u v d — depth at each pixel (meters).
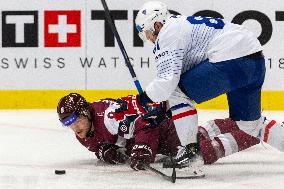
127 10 21.77
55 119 19.39
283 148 11.09
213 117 19.55
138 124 10.71
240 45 9.98
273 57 21.67
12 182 10.16
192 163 10.23
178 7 21.89
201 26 10.06
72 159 12.44
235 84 10.01
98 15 21.86
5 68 21.98
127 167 11.34
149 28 10.32
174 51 9.82
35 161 12.23
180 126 10.12
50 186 9.77
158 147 11.49
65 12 21.89
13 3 21.94
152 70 21.73
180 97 10.09
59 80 21.98
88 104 11.11
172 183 9.80
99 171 11.00
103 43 21.88
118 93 21.94
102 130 11.12
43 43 21.95
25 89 22.03
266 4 21.70
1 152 13.41
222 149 11.15
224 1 21.81
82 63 21.95
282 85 21.58
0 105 22.03
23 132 16.73
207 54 9.99
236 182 9.91
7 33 21.98
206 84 9.88
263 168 11.14
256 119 10.77
